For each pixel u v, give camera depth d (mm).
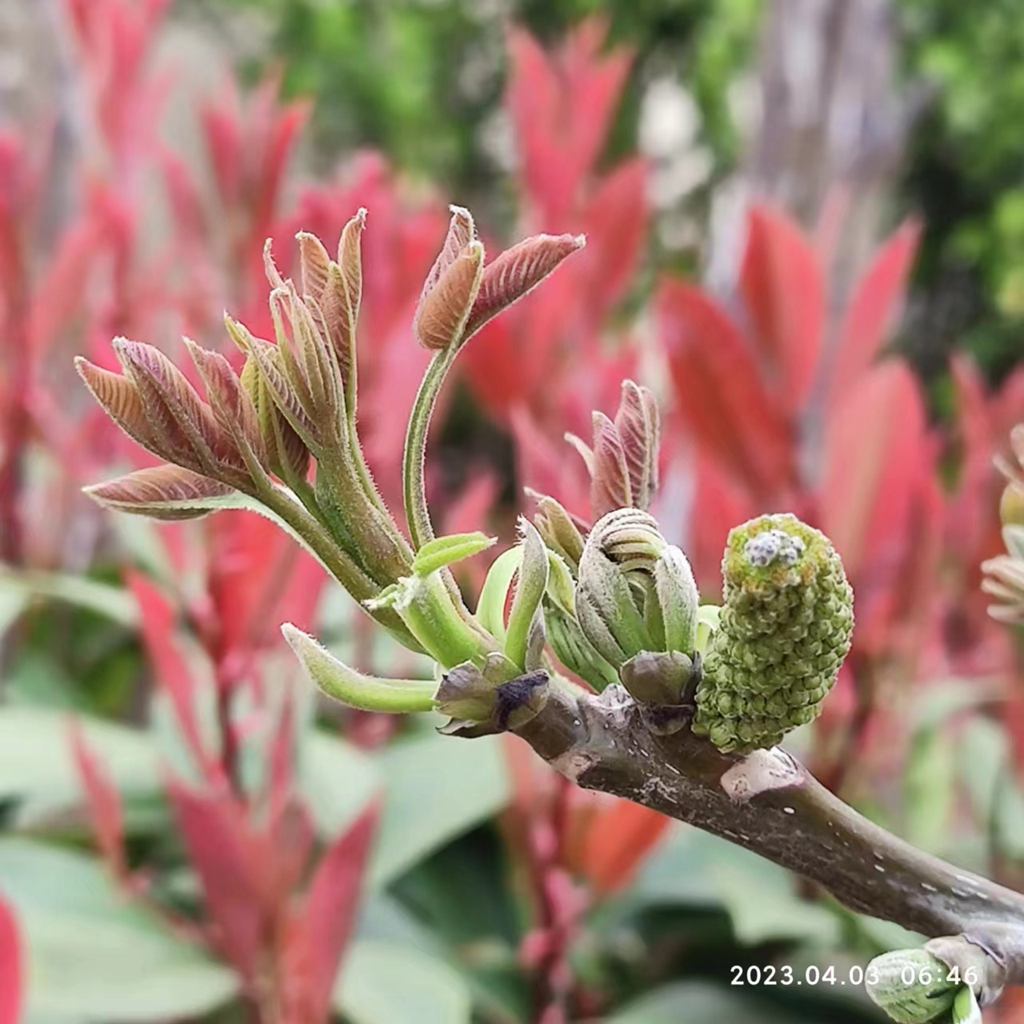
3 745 434
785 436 431
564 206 569
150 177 713
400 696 181
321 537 181
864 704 416
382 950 392
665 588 178
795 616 168
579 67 600
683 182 1600
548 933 409
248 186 533
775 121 752
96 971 357
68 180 658
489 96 1708
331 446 179
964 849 471
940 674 497
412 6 1703
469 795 420
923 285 1891
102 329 539
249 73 1508
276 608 402
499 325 503
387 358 440
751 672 170
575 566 196
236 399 181
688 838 463
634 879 426
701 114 1588
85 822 490
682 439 489
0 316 519
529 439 386
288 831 394
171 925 389
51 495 546
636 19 1671
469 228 188
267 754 399
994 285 1789
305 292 182
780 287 440
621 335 651
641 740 181
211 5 1502
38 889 392
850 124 735
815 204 732
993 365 1803
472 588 435
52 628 568
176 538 412
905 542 416
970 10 1700
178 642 469
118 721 587
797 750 458
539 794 419
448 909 467
